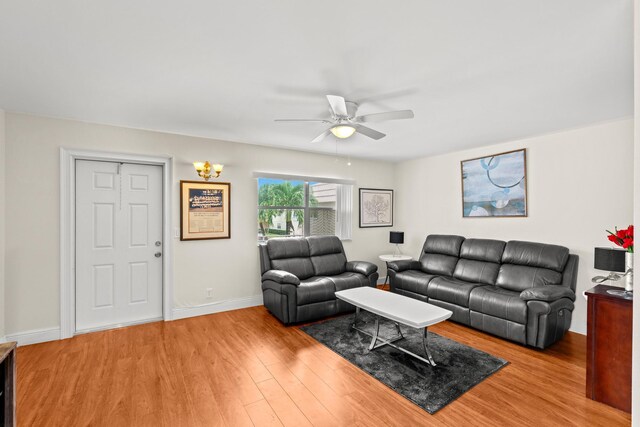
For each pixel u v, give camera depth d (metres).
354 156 5.21
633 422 1.22
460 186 4.71
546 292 2.89
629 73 2.16
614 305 2.04
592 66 2.06
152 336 3.22
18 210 2.96
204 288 3.94
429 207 5.20
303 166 4.77
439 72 2.14
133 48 1.84
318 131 3.66
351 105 2.62
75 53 1.90
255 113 3.01
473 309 3.40
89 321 3.38
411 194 5.54
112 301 3.51
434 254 4.66
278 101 2.69
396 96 2.57
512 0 1.42
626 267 2.29
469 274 4.05
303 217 4.89
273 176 4.43
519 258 3.68
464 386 2.29
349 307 3.94
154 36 1.72
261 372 2.49
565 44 1.79
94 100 2.66
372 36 1.72
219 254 4.05
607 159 3.23
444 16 1.54
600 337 2.10
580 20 1.57
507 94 2.53
